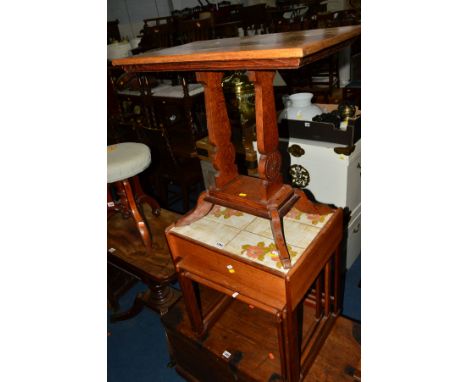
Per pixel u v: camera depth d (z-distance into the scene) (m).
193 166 2.71
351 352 1.38
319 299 1.47
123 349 1.90
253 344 1.45
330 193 1.88
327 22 3.00
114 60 1.10
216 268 1.23
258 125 1.04
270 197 1.13
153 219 2.21
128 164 1.66
